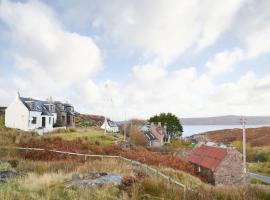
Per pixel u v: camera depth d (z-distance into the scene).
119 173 15.97
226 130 174.88
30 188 11.66
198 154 49.31
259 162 72.88
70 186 12.28
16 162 21.17
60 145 34.59
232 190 13.44
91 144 40.09
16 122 53.97
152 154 40.59
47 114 59.34
